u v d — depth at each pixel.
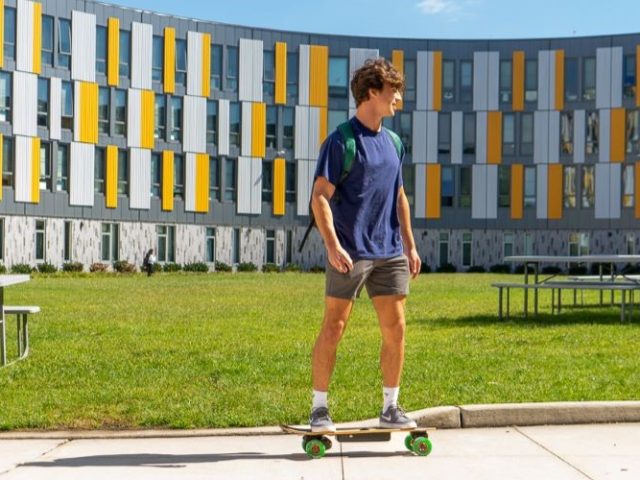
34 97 48.22
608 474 5.30
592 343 11.85
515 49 59.09
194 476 5.31
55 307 19.73
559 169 58.84
